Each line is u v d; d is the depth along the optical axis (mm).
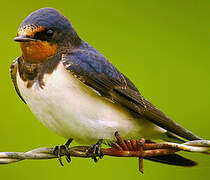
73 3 13938
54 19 8352
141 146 7871
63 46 8391
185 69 13680
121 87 8508
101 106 8328
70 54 8320
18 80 8391
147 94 13078
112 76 8469
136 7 14273
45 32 8250
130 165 11406
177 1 14609
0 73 12609
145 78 13281
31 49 8172
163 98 12977
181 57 13836
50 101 8141
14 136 11812
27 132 11844
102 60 8523
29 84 8203
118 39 13852
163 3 14445
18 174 11375
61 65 8180
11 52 13094
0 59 12867
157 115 8578
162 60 13656
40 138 11750
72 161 11391
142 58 13617
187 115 12820
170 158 8945
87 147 8375
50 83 8094
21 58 8375
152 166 11492
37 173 11375
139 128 8781
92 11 14008
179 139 9242
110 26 13969
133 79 13266
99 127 8375
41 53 8195
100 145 8398
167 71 13438
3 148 11688
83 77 8164
